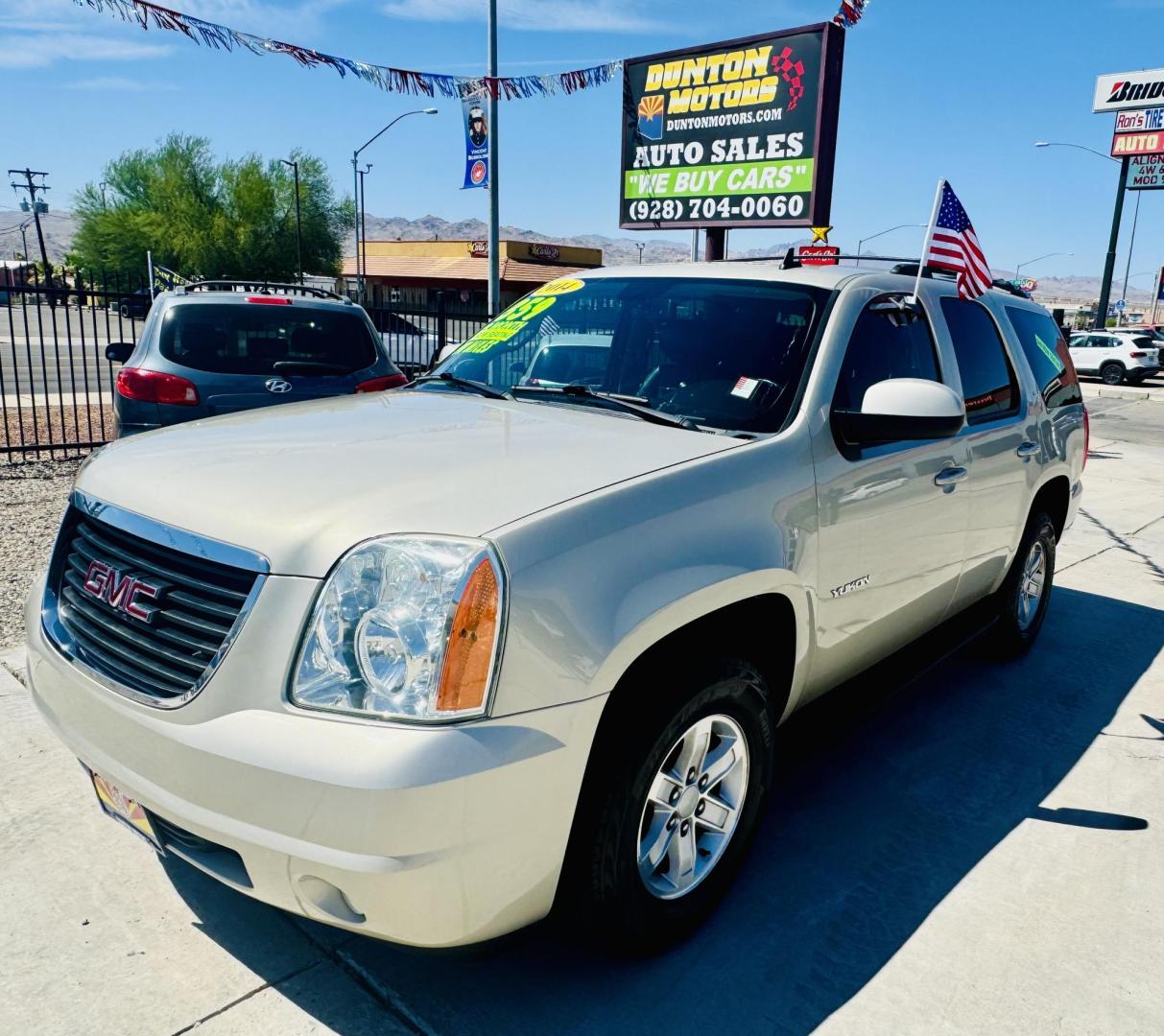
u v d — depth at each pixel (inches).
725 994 96.7
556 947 102.6
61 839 117.3
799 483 109.5
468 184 558.6
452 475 91.7
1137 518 350.3
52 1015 90.2
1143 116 1712.6
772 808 133.7
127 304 406.6
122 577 90.9
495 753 77.1
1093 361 1218.0
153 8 211.5
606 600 85.0
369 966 98.3
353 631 77.9
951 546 144.7
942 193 150.6
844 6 324.8
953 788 141.3
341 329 273.1
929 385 112.7
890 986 98.7
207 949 100.0
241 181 2438.5
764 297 130.6
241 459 98.5
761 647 113.7
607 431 111.1
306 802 74.9
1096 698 176.7
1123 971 102.7
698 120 446.3
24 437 408.2
